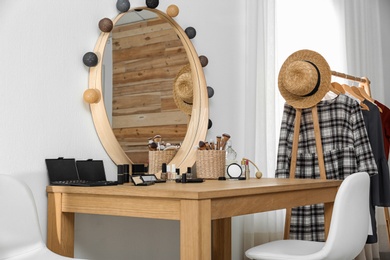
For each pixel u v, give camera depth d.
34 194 2.06
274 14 3.53
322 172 2.83
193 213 1.68
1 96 1.97
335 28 4.17
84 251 2.27
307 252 2.17
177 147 2.69
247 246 3.23
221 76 3.16
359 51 4.36
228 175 2.60
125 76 2.46
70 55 2.25
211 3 3.12
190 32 2.86
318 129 2.86
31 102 2.07
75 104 2.26
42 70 2.12
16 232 1.79
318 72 2.86
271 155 3.42
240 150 3.29
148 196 1.79
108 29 2.34
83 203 1.99
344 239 2.00
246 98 3.30
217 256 2.77
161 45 2.68
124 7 2.45
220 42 3.17
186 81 2.81
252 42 3.34
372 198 2.98
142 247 2.58
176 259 2.80
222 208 1.80
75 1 2.28
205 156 2.55
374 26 4.66
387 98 4.94
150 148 2.55
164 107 2.67
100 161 2.28
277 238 3.41
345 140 2.84
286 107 3.01
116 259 2.43
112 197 1.90
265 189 2.00
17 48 2.04
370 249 3.92
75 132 2.25
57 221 2.04
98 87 2.30
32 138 2.07
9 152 1.98
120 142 2.40
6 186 1.81
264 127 3.36
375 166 2.77
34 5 2.11
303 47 3.89
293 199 2.23
